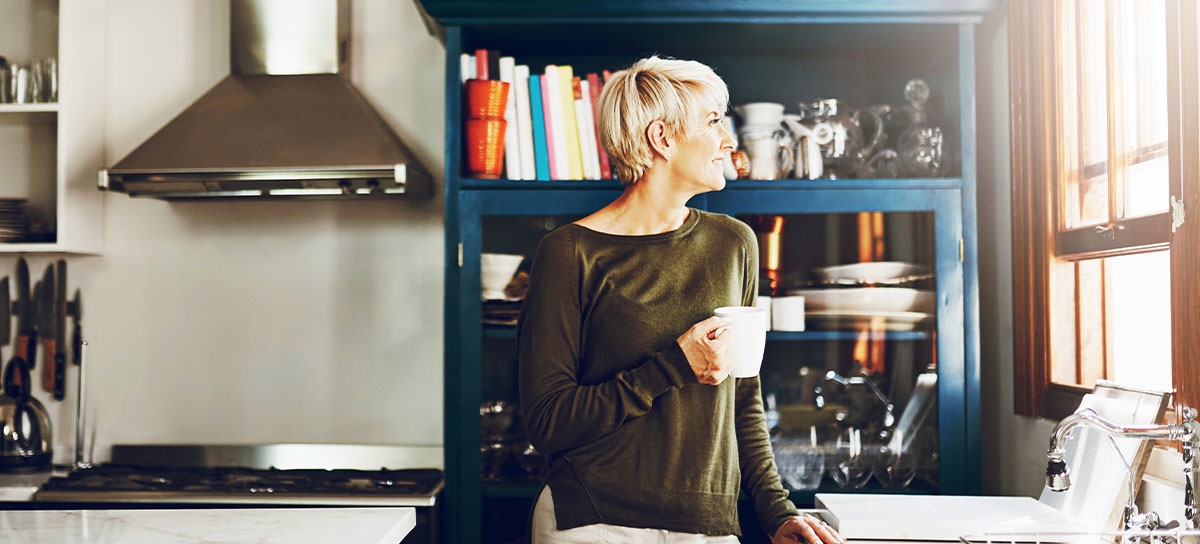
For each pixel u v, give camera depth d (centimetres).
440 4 215
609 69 243
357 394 273
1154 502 148
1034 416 198
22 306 275
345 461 271
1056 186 193
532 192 218
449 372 218
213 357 276
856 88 246
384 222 273
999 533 128
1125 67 166
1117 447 132
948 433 211
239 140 239
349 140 239
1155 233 154
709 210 216
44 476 249
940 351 212
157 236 277
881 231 215
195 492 221
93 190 271
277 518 138
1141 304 175
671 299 135
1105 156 178
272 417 274
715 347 126
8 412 257
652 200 139
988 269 229
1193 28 133
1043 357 195
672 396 131
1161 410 138
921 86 219
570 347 134
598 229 139
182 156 235
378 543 123
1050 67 193
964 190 213
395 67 273
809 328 216
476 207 218
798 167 221
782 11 213
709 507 133
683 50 240
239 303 275
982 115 233
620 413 126
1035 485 198
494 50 239
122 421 276
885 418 214
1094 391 164
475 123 220
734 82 246
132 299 277
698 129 136
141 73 278
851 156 219
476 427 218
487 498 218
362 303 273
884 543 142
